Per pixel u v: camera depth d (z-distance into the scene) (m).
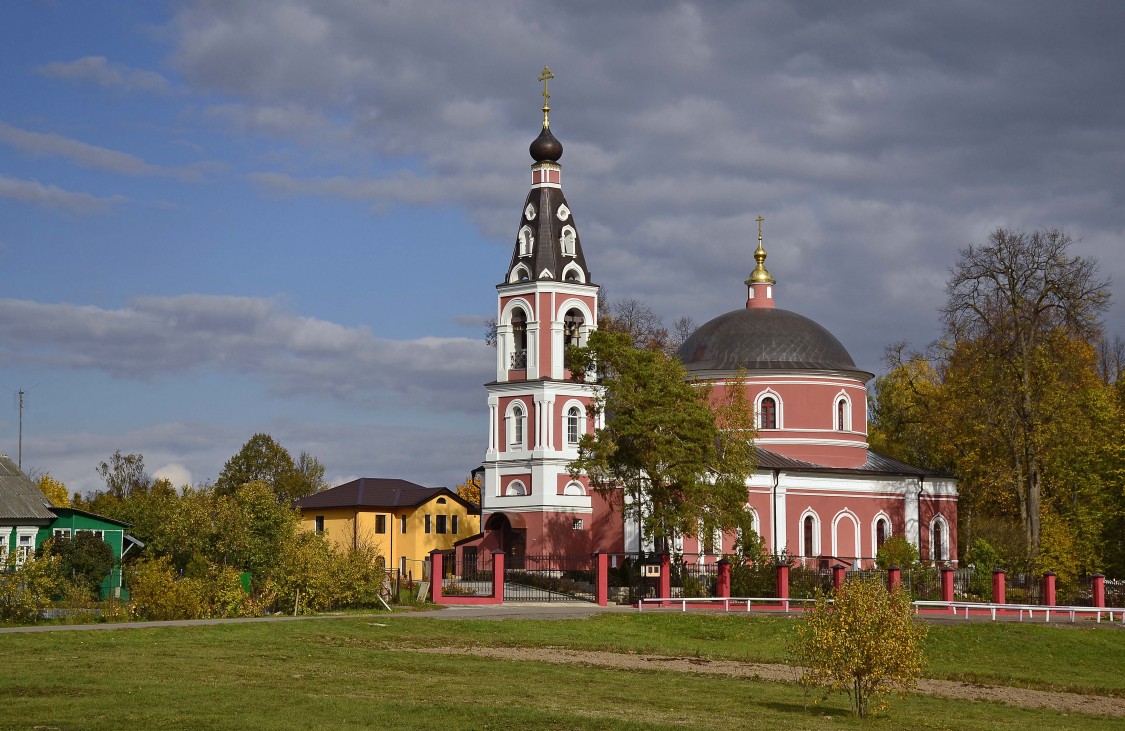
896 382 100.38
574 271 76.69
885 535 80.44
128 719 23.70
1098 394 75.19
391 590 54.69
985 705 33.50
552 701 28.31
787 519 77.00
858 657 29.34
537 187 77.19
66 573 57.06
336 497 86.19
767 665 39.06
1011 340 70.69
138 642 34.75
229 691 27.12
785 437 80.31
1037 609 54.12
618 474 62.72
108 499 91.06
